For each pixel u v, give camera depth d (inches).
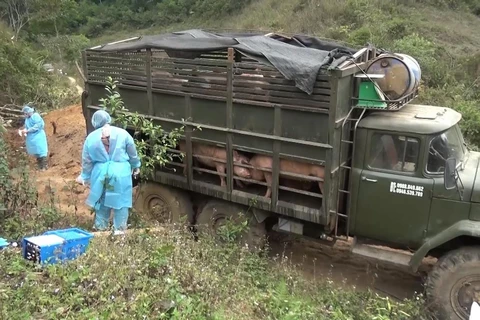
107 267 179.2
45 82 679.1
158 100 286.5
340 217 251.0
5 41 649.6
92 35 1920.5
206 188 279.7
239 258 247.0
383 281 265.3
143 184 310.8
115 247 198.2
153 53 282.4
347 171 245.4
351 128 242.8
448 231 221.0
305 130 237.0
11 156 361.1
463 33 824.3
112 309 158.7
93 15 2034.9
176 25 1670.8
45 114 569.6
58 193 361.4
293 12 1008.2
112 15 1969.7
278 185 253.6
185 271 191.2
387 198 235.8
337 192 241.1
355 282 264.1
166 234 233.0
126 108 301.7
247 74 248.2
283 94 239.1
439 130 225.0
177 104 279.6
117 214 251.8
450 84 581.3
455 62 661.9
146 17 1882.4
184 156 283.0
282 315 192.2
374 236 244.4
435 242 223.0
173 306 167.8
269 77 241.8
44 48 1146.7
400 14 871.1
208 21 1488.7
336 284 258.4
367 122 236.7
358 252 245.3
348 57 240.2
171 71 275.7
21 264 182.9
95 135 244.2
